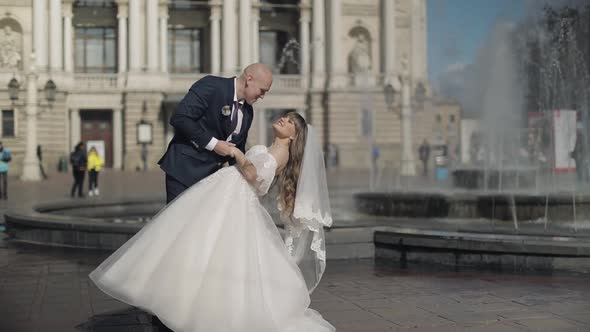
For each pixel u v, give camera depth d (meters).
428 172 37.53
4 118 42.28
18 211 12.56
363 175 36.94
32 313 5.85
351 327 5.27
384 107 47.06
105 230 10.03
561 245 7.81
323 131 48.00
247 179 4.84
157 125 45.94
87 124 46.84
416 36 49.00
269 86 5.07
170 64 50.56
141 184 28.22
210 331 4.44
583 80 25.47
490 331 5.12
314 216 4.95
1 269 8.28
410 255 8.77
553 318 5.52
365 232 9.09
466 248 8.27
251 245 4.64
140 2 46.91
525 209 12.88
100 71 48.94
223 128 5.05
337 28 48.31
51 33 44.94
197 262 4.53
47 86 32.28
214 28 49.03
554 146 22.19
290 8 50.91
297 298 4.78
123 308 6.03
